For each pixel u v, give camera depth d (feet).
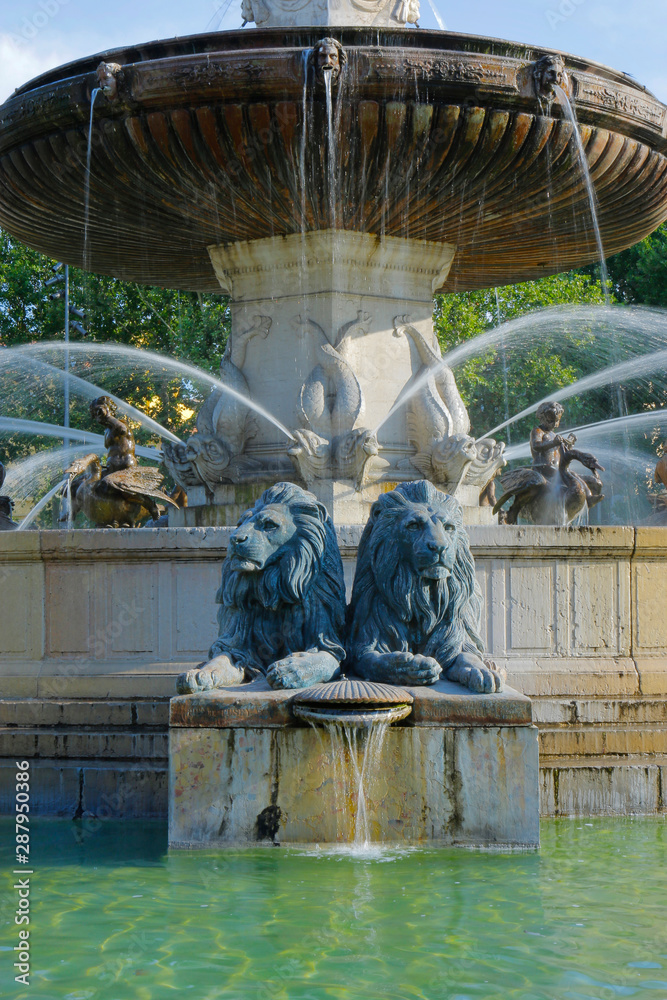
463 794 15.94
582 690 21.76
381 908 13.50
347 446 27.91
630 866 15.47
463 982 11.27
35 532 22.22
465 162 24.30
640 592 22.49
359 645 17.75
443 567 17.35
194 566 22.04
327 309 29.01
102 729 20.75
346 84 22.25
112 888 14.34
